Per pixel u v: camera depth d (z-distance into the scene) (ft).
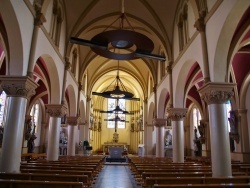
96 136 122.42
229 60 30.32
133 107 128.16
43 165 30.14
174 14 48.70
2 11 25.25
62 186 15.57
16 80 27.91
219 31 27.99
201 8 34.01
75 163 34.73
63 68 47.70
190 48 38.04
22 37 27.50
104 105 132.36
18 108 27.89
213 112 28.94
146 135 85.92
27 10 28.71
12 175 20.27
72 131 63.26
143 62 76.38
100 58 79.56
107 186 31.94
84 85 80.74
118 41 31.12
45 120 88.69
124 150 103.24
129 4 49.85
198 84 65.41
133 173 42.98
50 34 39.01
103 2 48.57
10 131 27.20
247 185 15.51
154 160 48.78
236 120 53.31
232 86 29.19
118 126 130.62
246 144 50.93
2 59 41.93
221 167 26.99
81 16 48.39
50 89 45.52
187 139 88.28
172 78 49.62
